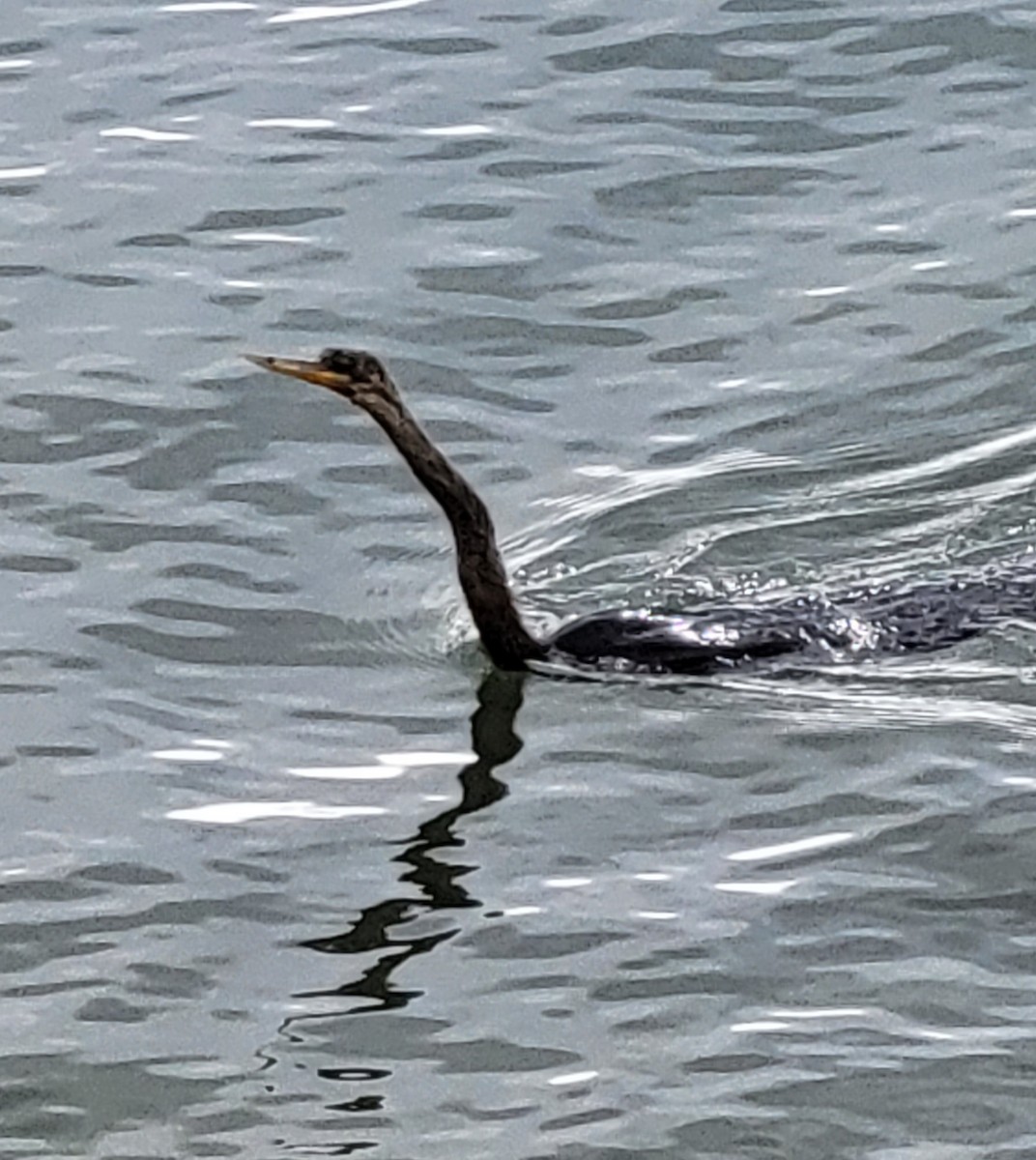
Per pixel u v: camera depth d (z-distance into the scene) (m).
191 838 14.17
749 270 18.94
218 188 19.86
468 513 15.02
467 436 17.48
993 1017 12.77
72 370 18.08
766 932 13.36
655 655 15.38
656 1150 12.10
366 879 13.84
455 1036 12.82
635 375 18.02
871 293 18.67
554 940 13.38
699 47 21.00
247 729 14.98
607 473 17.09
